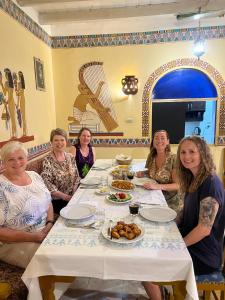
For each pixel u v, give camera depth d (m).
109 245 1.17
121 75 4.11
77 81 4.20
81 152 3.03
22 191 1.56
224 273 1.41
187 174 1.52
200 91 4.08
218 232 1.35
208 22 3.79
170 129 4.26
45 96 3.87
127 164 3.03
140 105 4.15
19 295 1.29
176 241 1.21
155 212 1.51
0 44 2.54
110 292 1.78
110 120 4.24
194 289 1.05
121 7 3.44
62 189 2.36
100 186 2.12
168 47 3.94
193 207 1.40
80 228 1.34
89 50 4.10
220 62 3.89
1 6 2.56
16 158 1.55
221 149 4.11
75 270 1.11
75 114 4.29
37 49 3.56
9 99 2.72
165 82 4.12
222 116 4.02
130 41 4.00
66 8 3.47
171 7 3.33
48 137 3.99
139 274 1.09
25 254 1.47
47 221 1.75
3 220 1.48
